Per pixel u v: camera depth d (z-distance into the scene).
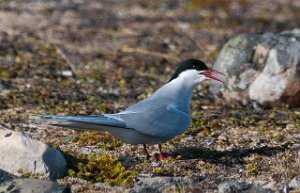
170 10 21.72
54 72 15.65
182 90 10.46
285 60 13.40
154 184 9.04
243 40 14.19
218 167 9.79
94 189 8.92
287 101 13.50
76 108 13.05
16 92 13.88
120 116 9.71
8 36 17.95
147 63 16.89
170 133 9.93
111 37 18.70
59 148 9.98
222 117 12.72
